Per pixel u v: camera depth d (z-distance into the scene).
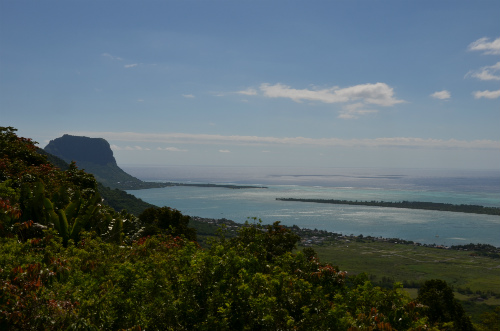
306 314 6.13
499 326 30.83
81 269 8.15
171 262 7.61
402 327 6.70
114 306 5.87
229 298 6.18
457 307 22.70
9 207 9.59
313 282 7.96
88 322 5.16
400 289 7.23
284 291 6.88
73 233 12.96
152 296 6.22
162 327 5.81
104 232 14.20
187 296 6.22
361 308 6.93
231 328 5.97
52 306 5.36
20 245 7.64
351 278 8.09
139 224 17.42
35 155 22.88
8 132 24.25
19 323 5.20
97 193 17.23
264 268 8.85
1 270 5.82
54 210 14.30
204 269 6.54
